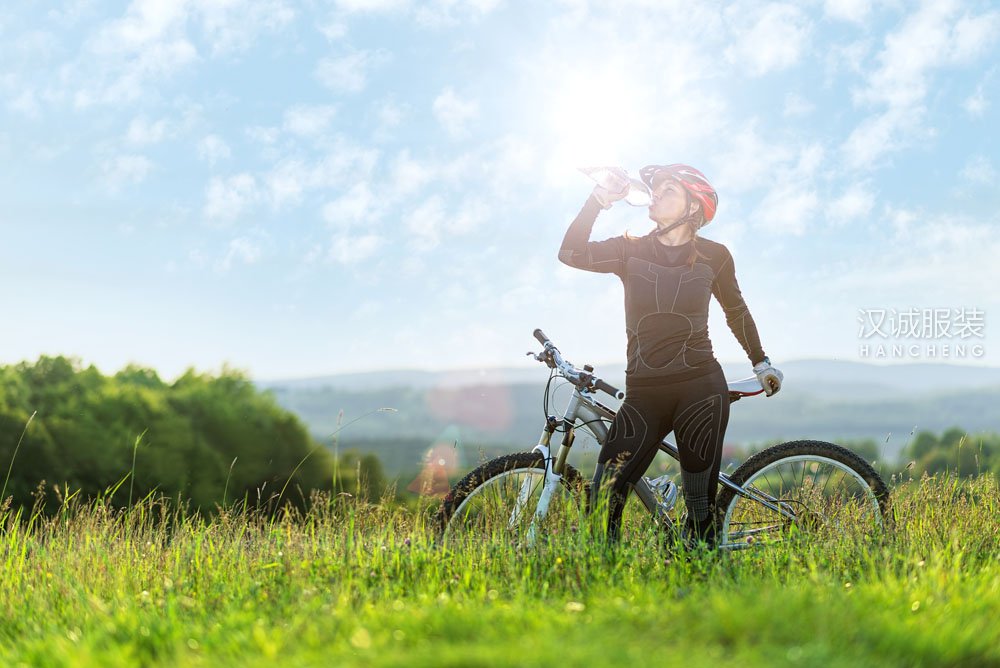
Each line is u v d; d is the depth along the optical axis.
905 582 3.58
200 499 21.17
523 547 4.19
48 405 21.30
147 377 23.27
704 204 4.36
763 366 4.57
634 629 2.81
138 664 2.79
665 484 4.61
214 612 3.58
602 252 4.48
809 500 4.69
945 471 5.12
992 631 2.87
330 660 2.55
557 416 4.65
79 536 4.98
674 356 4.32
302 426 23.39
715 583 3.71
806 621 2.77
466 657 2.39
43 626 3.60
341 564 4.13
